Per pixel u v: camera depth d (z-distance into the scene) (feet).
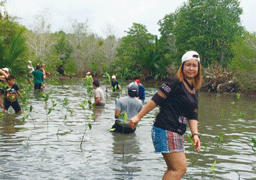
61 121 29.37
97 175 14.78
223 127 29.58
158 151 11.96
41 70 65.62
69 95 56.39
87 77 39.34
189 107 11.91
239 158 18.66
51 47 174.09
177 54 144.77
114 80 58.85
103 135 23.86
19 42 65.77
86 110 37.11
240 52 87.04
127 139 22.75
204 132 26.76
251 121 33.83
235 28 135.03
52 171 15.19
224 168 16.55
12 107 35.50
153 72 170.91
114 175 14.84
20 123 27.73
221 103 55.62
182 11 145.28
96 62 193.16
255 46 85.20
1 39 65.67
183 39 142.51
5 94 32.73
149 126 28.45
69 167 15.92
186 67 11.92
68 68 172.96
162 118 11.87
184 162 11.68
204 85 96.94
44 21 159.22
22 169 15.35
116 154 18.67
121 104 24.88
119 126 24.81
